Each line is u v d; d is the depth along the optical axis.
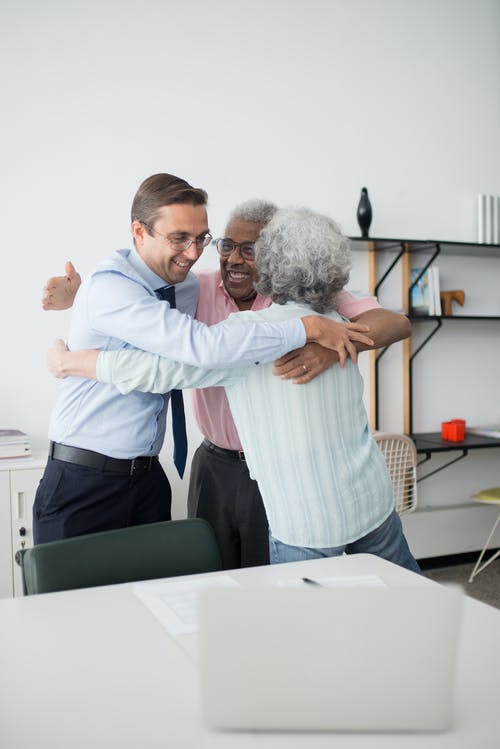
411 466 3.81
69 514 2.05
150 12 3.66
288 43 3.96
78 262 3.58
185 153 3.77
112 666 1.19
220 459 2.41
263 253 1.74
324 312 1.82
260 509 2.35
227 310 2.46
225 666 0.99
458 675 1.16
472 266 4.52
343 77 4.10
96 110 3.58
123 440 2.04
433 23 4.32
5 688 1.12
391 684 1.00
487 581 4.14
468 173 4.46
